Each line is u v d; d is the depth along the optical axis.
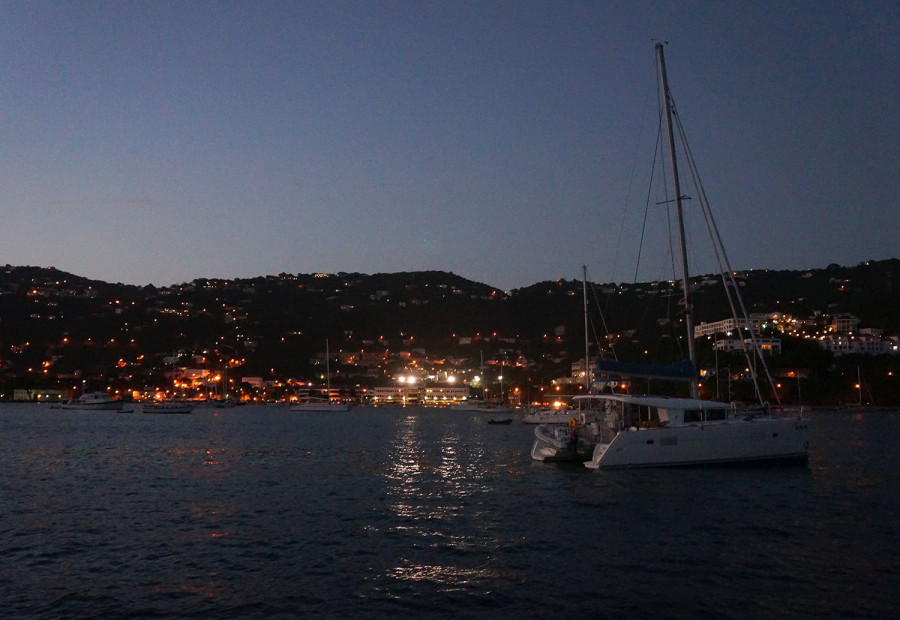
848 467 37.59
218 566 18.95
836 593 16.14
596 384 38.81
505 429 87.19
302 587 17.08
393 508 26.97
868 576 17.34
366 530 23.06
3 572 18.50
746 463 33.59
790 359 150.88
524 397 182.12
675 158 36.34
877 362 152.12
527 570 18.19
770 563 18.52
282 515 25.78
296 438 70.12
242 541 21.69
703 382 126.00
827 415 118.31
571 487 30.33
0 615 15.34
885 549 19.81
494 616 14.95
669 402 33.81
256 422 113.06
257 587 17.11
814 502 26.47
